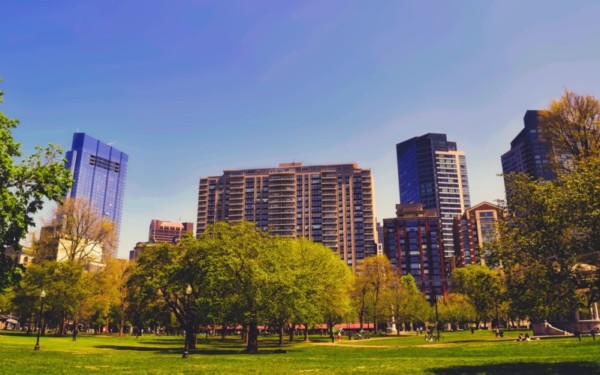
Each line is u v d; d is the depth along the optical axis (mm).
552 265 20672
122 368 24844
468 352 36219
